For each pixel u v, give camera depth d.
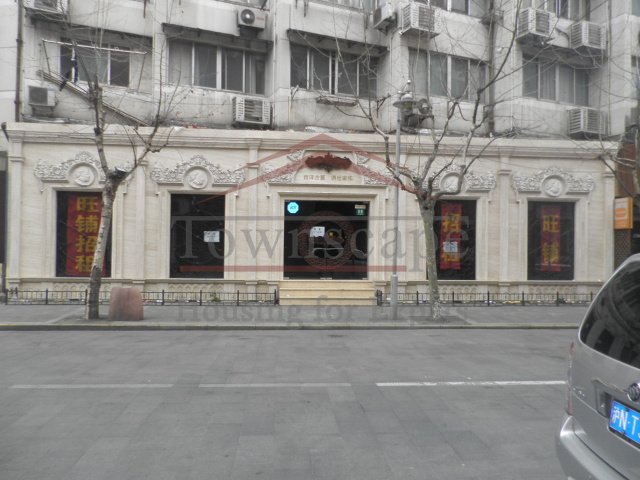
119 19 16.62
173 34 16.55
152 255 16.48
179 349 10.24
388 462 4.73
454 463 4.71
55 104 16.12
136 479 4.37
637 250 18.02
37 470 4.55
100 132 13.18
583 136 18.66
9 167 15.94
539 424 5.80
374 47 17.75
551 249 18.05
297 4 17.06
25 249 16.06
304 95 17.30
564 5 18.98
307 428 5.63
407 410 6.29
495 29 18.42
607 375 3.11
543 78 18.86
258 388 7.28
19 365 8.74
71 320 13.16
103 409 6.30
